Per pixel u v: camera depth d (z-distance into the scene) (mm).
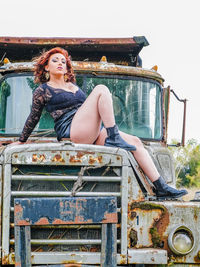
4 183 3541
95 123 3887
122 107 5168
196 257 3916
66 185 3643
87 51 6164
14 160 3561
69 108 4035
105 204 3463
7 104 5055
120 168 3715
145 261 3705
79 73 5066
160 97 5379
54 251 3578
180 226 3881
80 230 3633
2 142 4922
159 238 3861
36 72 4246
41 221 3379
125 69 5168
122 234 3666
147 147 5070
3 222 3525
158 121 5324
